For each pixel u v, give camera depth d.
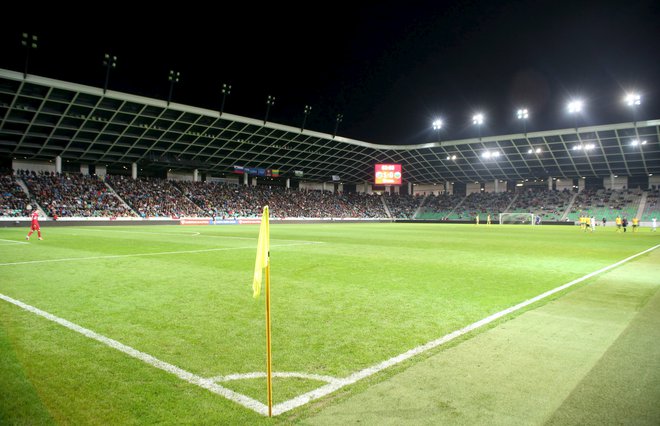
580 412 3.18
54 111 43.06
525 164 69.06
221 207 61.22
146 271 11.08
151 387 3.77
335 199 80.94
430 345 4.94
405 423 3.02
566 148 61.56
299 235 29.83
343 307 7.00
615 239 27.28
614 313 6.61
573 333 5.45
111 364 4.35
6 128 43.53
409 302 7.41
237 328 5.71
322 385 3.79
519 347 4.84
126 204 52.19
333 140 65.00
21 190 45.72
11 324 5.88
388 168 71.88
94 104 44.00
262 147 62.59
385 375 3.99
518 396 3.49
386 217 81.50
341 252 16.73
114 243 20.31
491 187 82.00
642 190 65.00
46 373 4.10
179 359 4.50
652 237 30.00
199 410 3.31
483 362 4.34
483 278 10.24
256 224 55.28
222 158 61.81
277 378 3.97
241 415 3.21
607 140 57.38
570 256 15.80
